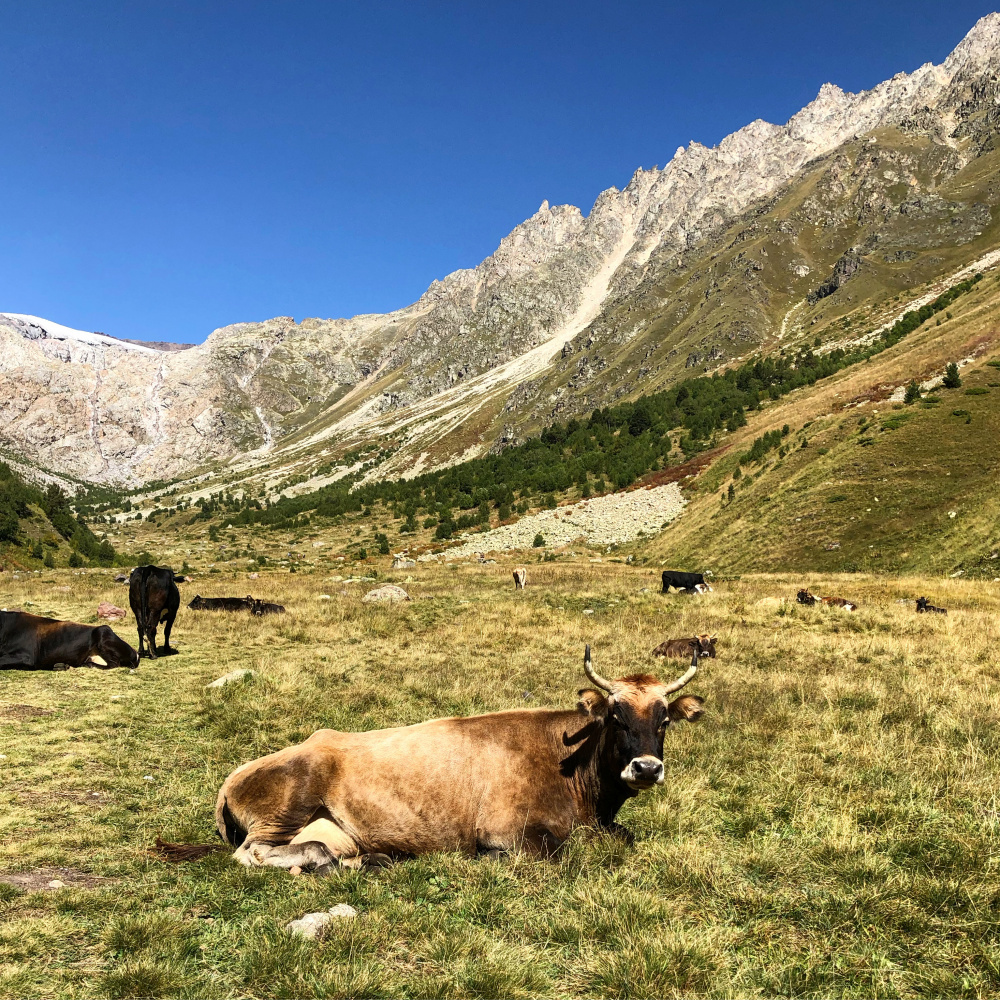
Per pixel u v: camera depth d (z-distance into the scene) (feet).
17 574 140.67
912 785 22.16
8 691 35.32
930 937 13.79
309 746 17.87
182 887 15.79
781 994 12.14
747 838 19.06
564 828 17.47
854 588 96.37
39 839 18.04
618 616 69.36
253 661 45.70
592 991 12.28
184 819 19.84
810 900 15.31
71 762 24.53
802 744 27.35
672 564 195.21
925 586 94.79
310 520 481.46
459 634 57.72
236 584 115.34
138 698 35.06
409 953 13.28
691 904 15.23
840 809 20.61
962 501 156.97
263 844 16.93
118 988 11.58
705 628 59.98
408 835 17.13
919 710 31.78
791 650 49.29
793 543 173.58
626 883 15.66
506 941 13.65
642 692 16.56
